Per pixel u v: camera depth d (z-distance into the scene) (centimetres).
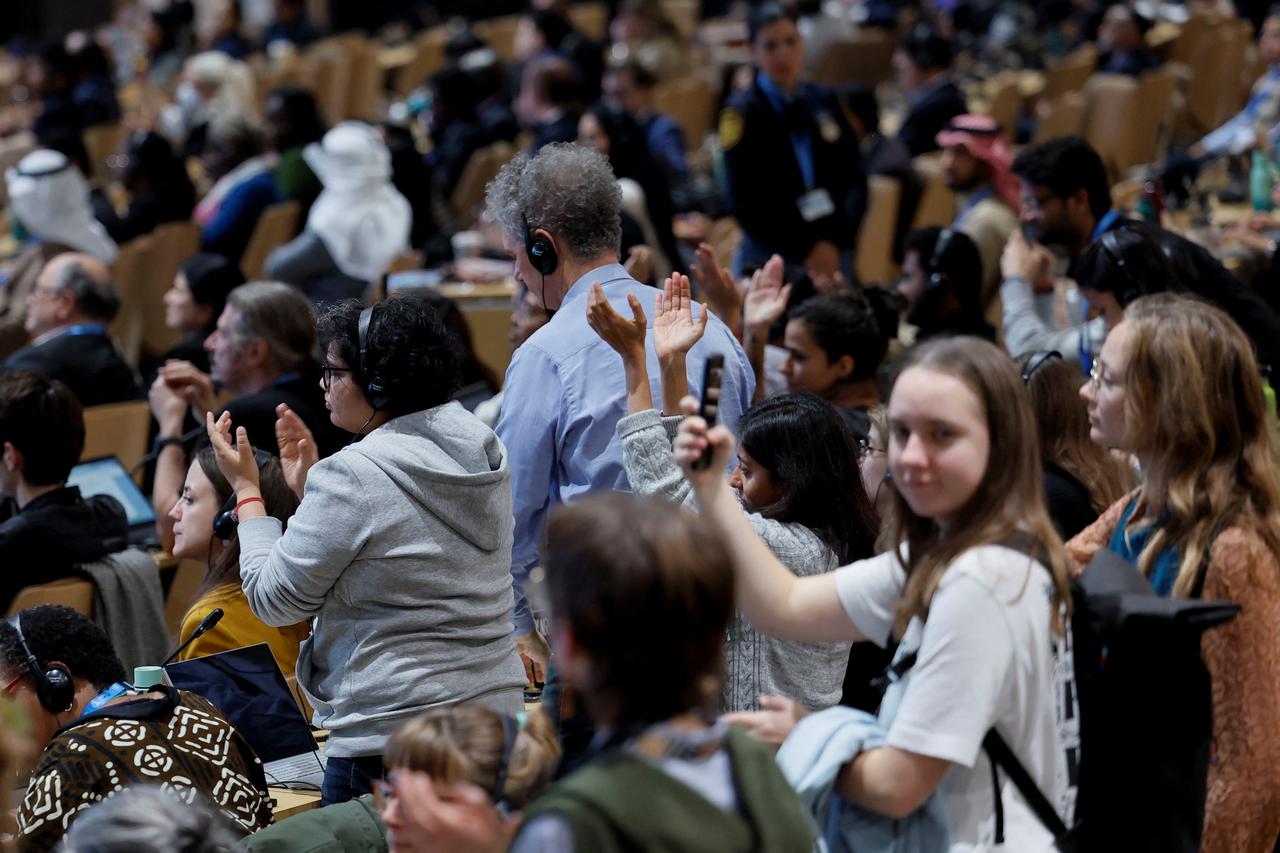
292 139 1580
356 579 523
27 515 781
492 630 540
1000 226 1134
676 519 317
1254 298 731
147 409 1037
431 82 1908
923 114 1741
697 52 2670
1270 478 452
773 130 1160
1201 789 397
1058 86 2072
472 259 1362
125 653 791
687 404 398
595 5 3272
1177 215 1308
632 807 300
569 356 585
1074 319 943
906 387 369
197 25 3519
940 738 359
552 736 430
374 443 526
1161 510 458
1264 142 1387
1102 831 392
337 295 1299
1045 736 371
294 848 481
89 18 3800
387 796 426
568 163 597
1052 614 368
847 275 1225
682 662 312
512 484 593
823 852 380
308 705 662
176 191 1644
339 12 3728
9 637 580
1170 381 451
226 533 657
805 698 518
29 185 1402
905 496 374
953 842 370
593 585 310
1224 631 441
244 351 873
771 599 394
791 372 797
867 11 2608
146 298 1512
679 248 1196
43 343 1098
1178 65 2150
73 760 522
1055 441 576
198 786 532
